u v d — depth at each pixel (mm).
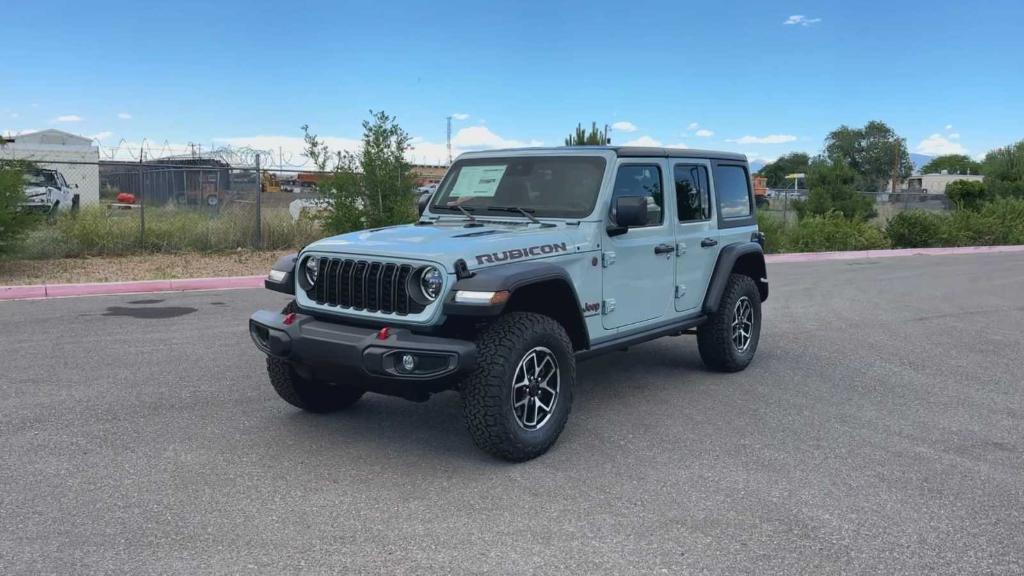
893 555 3713
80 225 15383
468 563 3561
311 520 3984
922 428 5695
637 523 4004
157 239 15914
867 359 7988
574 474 4664
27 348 7664
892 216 28578
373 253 4734
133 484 4410
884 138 94812
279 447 5051
